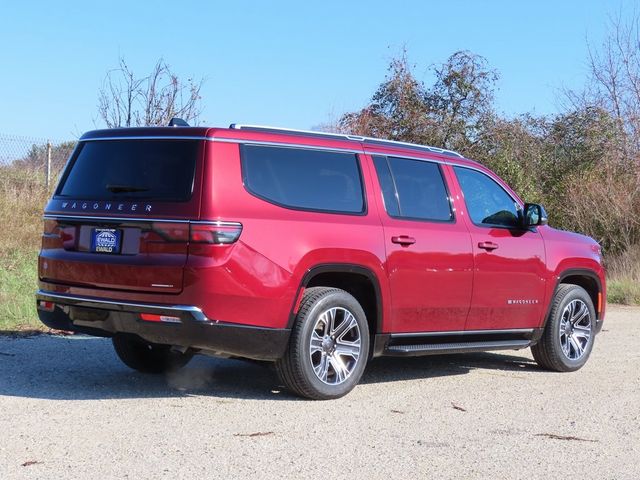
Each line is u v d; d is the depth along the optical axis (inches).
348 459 182.1
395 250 253.4
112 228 228.1
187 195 220.1
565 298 308.5
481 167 297.7
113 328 227.1
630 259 700.7
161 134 231.5
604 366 323.0
